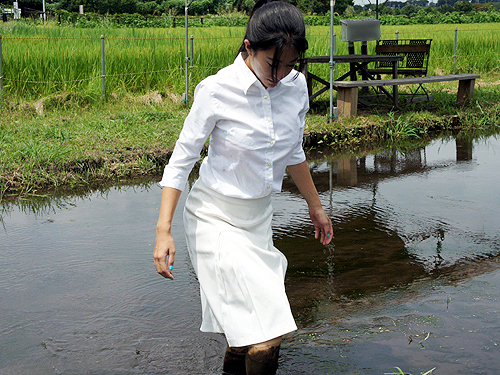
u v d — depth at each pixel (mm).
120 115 8008
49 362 2328
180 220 4320
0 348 2439
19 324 2668
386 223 4227
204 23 33344
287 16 1646
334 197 4977
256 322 1759
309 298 2963
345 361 2314
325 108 9289
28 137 6457
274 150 1861
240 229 1908
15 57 8875
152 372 2252
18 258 3523
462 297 2924
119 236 3941
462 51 14195
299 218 4387
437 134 8164
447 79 8898
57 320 2711
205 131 1849
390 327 2605
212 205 1920
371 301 2904
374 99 9984
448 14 45531
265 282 1798
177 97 9547
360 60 8492
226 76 1795
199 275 1926
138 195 5000
